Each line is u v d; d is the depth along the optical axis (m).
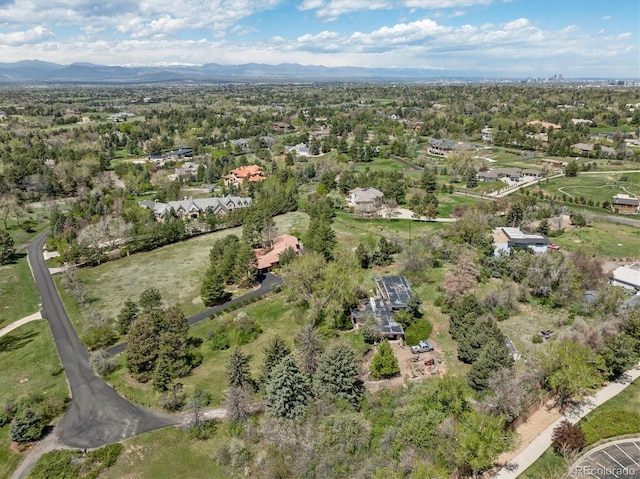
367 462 45.81
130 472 48.03
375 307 78.38
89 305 88.44
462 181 179.12
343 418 49.75
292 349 69.94
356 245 112.94
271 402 54.34
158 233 120.44
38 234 136.25
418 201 144.00
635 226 123.25
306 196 166.88
